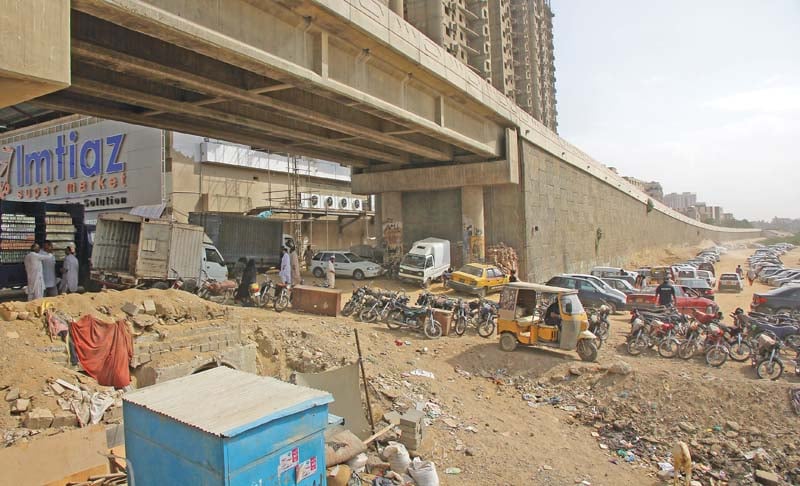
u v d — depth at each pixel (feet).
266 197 115.75
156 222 52.21
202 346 31.19
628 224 189.26
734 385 36.99
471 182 92.84
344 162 101.04
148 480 14.82
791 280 98.12
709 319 47.50
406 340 48.91
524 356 46.14
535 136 98.84
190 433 13.51
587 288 70.54
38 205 51.37
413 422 28.22
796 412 33.65
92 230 73.87
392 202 102.89
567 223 117.91
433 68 63.21
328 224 136.15
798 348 39.34
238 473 13.08
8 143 127.13
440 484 25.76
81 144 110.83
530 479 27.61
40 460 18.45
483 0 165.68
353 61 54.03
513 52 234.99
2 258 48.01
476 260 92.43
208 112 57.93
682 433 34.37
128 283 49.60
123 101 51.57
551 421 36.17
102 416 23.26
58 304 27.96
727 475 29.86
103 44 39.52
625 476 29.22
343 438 24.44
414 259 86.02
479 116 84.02
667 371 40.75
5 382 22.26
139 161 100.17
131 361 27.55
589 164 135.85
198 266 56.34
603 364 43.04
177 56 45.50
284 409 14.57
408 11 132.36
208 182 103.04
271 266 92.53
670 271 91.35
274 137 80.23
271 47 42.75
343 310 56.54
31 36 23.84
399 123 65.87
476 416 34.91
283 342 39.47
